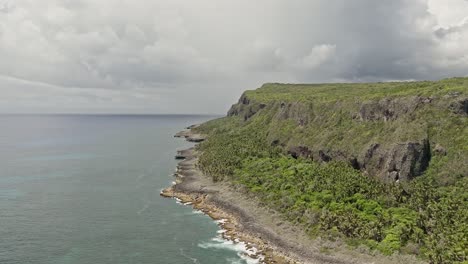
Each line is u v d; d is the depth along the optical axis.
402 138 132.75
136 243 103.81
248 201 130.50
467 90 134.75
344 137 162.62
